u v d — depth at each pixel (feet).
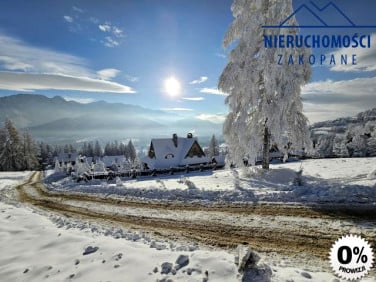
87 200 55.47
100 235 27.09
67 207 50.98
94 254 20.51
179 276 16.25
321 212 29.30
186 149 136.87
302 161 89.45
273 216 30.37
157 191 51.19
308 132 59.72
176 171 101.71
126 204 46.88
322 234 24.03
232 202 38.34
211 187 51.03
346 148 114.11
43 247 23.18
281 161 99.45
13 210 42.52
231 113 63.67
